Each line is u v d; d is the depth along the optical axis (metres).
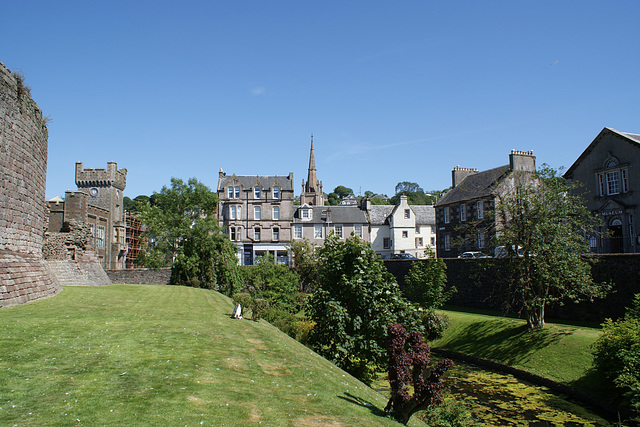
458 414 15.69
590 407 18.36
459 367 25.23
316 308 17.25
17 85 17.88
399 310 17.27
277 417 8.09
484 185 52.28
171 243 59.00
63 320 13.94
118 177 72.75
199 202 62.00
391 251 70.75
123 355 10.54
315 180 118.94
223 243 39.59
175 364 10.27
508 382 22.00
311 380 11.18
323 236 67.00
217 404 8.21
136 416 7.20
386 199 138.38
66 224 31.72
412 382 9.86
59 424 6.62
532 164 49.47
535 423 16.77
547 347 23.61
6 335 11.31
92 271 31.70
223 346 12.94
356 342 16.58
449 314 33.91
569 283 26.08
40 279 19.17
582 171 39.72
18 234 18.05
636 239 34.50
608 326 19.53
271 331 17.48
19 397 7.52
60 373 8.86
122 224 71.62
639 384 16.06
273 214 66.50
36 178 20.02
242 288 41.97
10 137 17.23
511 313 32.00
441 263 33.56
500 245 27.77
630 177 35.47
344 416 8.89
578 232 26.77
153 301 21.91
